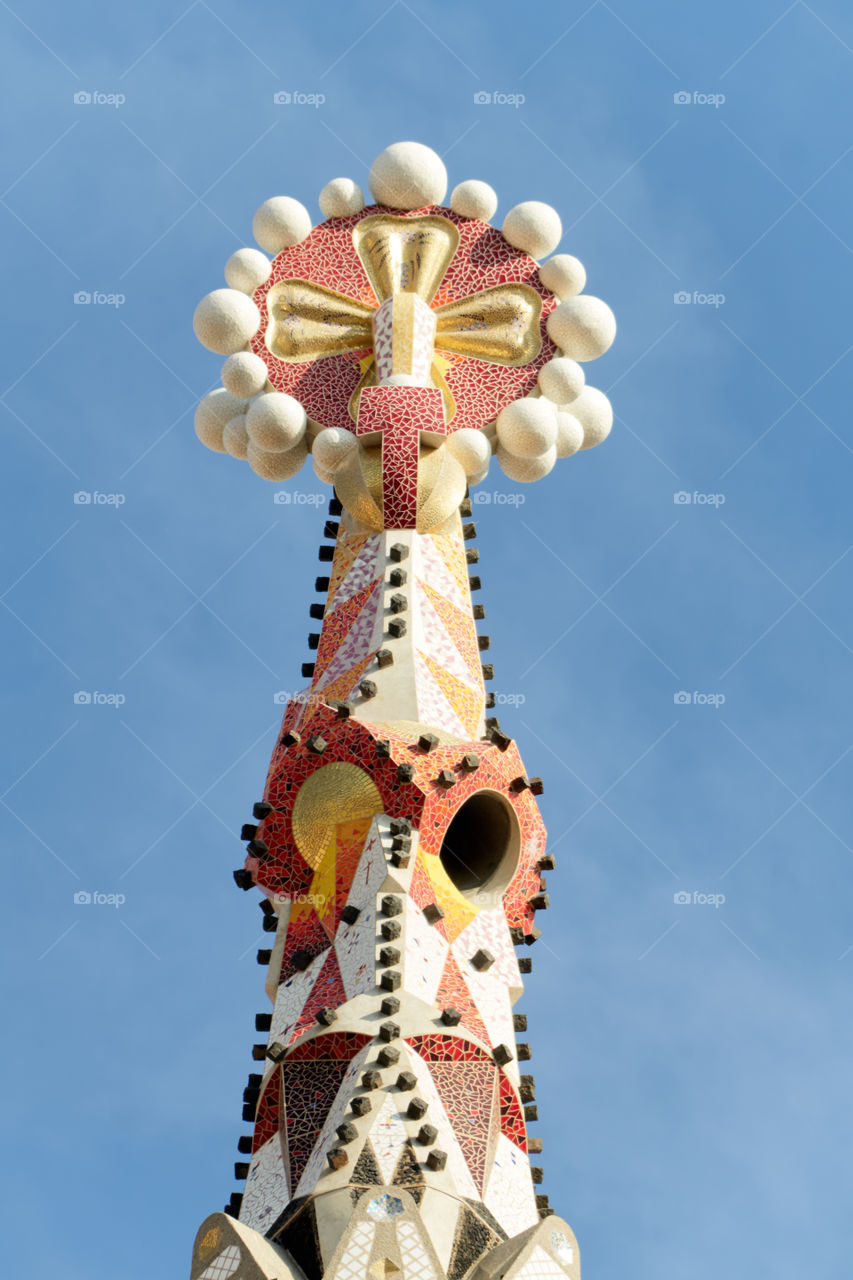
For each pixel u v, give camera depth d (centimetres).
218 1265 1549
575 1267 1578
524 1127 1791
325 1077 1766
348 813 1967
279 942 1967
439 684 2114
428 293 2541
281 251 2573
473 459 2316
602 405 2556
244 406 2528
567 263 2541
